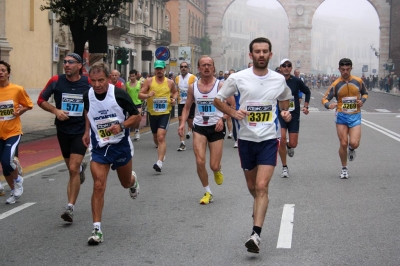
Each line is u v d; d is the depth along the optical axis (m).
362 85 10.32
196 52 73.62
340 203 8.22
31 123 20.97
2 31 22.42
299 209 7.83
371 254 5.79
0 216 7.64
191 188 9.47
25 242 6.39
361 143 15.80
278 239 6.35
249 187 6.44
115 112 6.45
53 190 9.48
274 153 6.02
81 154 7.30
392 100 44.19
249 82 6.04
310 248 6.01
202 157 8.25
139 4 48.00
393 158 12.87
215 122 8.34
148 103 12.59
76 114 7.44
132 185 7.26
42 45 31.03
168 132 19.58
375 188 9.36
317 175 10.64
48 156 13.48
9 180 8.50
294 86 10.41
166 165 12.06
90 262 5.64
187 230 6.80
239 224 7.05
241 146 6.15
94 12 18.64
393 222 7.10
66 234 6.71
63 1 18.92
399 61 69.12
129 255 5.85
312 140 16.66
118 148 6.56
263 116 6.03
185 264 5.54
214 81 8.34
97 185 6.39
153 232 6.74
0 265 5.58
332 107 10.39
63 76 7.59
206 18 81.62
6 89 8.48
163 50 25.11
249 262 5.57
